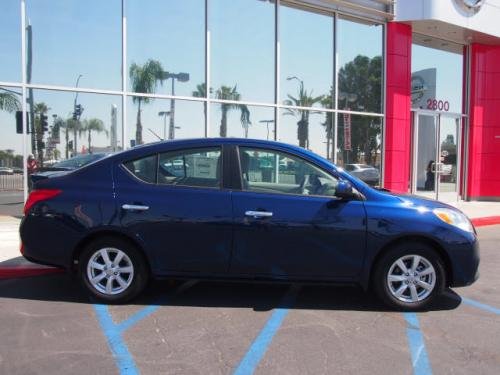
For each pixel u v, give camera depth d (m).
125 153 5.52
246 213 5.21
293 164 5.38
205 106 11.87
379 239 5.16
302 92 13.19
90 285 5.39
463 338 4.56
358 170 14.16
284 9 12.85
